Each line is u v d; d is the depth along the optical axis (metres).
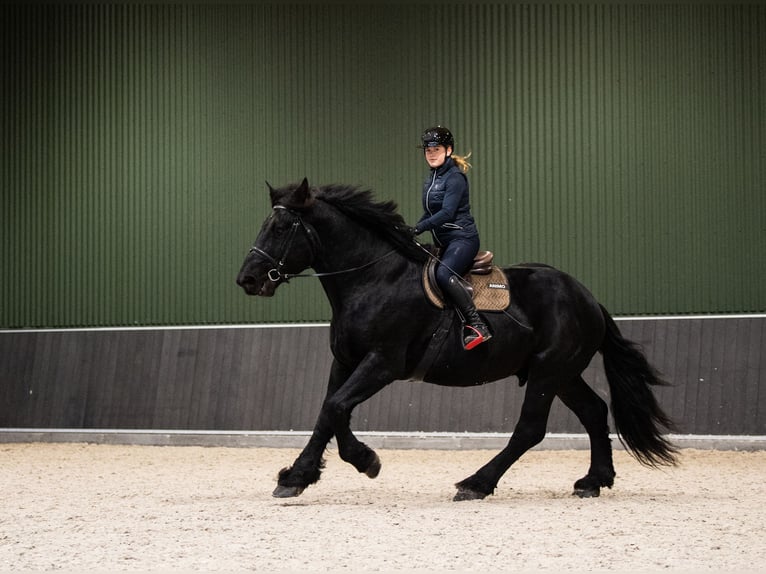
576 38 12.77
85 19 13.70
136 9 13.61
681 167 12.61
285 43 13.25
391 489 8.59
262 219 13.23
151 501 7.65
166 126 13.49
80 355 13.39
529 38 12.84
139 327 13.41
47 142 13.75
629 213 12.65
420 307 7.38
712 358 11.89
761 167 12.55
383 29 13.07
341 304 7.39
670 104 12.66
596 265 12.66
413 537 5.86
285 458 11.50
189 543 5.71
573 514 6.75
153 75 13.54
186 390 13.00
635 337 12.14
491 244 12.79
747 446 11.58
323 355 12.66
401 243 7.47
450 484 9.00
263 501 7.54
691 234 12.56
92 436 13.12
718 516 6.70
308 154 13.16
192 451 12.26
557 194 12.73
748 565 5.12
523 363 7.86
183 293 13.36
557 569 5.01
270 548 5.55
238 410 12.82
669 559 5.26
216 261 13.30
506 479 9.46
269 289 7.20
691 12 12.67
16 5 13.85
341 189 7.48
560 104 12.77
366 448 7.21
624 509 7.02
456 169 7.54
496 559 5.25
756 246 12.50
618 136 12.70
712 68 12.63
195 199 13.38
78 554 5.44
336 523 6.35
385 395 12.50
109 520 6.61
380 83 13.05
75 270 13.64
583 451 11.86
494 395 12.26
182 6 13.49
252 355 12.88
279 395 12.71
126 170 13.55
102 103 13.64
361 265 7.38
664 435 11.78
